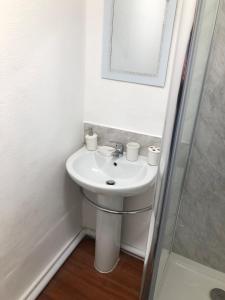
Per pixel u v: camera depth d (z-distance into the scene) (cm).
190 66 80
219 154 156
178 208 166
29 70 123
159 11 139
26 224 148
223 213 169
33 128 135
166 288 167
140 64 153
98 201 172
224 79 140
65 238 195
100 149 179
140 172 165
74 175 152
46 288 176
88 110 179
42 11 122
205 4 80
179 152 100
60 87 148
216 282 179
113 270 192
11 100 117
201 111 149
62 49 142
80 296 172
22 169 134
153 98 158
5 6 103
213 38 126
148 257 102
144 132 168
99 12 151
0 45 105
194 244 184
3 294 144
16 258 147
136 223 194
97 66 165
